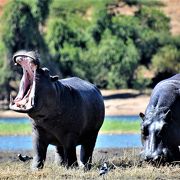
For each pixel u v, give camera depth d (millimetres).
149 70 186625
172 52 187000
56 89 44312
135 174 42875
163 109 45375
